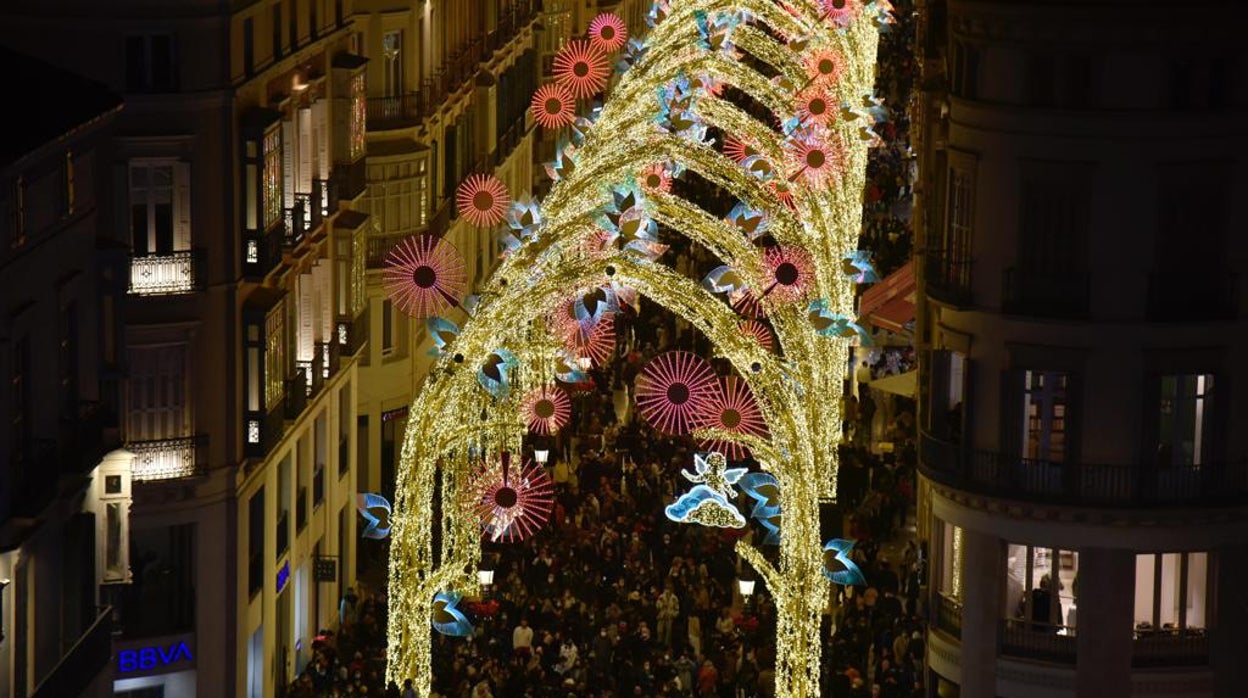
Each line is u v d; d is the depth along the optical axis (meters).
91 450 52.41
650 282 57.81
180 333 64.88
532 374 64.00
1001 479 60.75
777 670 60.09
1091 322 59.97
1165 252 59.88
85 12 63.59
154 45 64.44
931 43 69.19
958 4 61.50
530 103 118.19
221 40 65.25
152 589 64.50
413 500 56.81
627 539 75.88
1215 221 59.84
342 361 78.38
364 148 80.81
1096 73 59.62
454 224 95.69
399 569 57.78
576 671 66.00
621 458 84.62
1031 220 60.56
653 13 80.00
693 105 72.44
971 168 61.44
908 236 107.56
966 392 61.69
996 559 61.38
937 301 62.00
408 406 87.31
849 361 91.44
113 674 58.84
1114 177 59.75
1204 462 60.38
